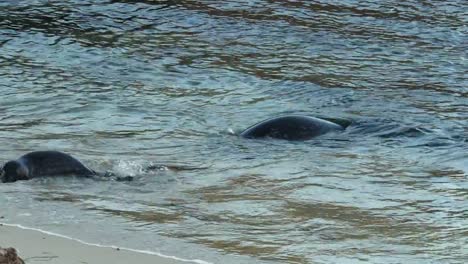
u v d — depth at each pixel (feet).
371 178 61.41
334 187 59.26
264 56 99.40
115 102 81.56
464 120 77.41
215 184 59.67
